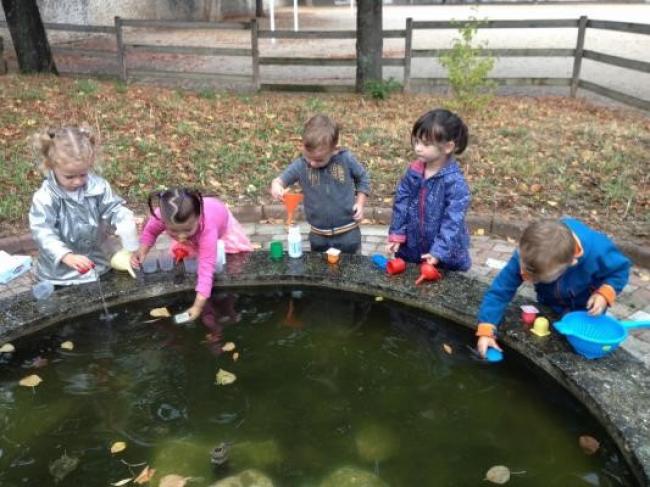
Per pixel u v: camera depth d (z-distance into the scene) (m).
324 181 3.36
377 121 7.05
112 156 5.61
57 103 7.53
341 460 2.00
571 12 24.02
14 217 4.43
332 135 3.08
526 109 7.84
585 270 2.35
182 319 2.86
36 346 2.67
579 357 2.31
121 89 8.59
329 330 2.81
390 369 2.50
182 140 6.21
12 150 5.75
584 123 7.01
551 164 5.42
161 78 10.16
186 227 2.61
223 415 2.23
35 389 2.40
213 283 3.07
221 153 5.78
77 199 2.97
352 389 2.38
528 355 2.42
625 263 2.34
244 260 3.21
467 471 1.95
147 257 3.21
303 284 3.08
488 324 2.48
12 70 10.66
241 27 9.07
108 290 2.91
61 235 3.03
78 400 2.33
